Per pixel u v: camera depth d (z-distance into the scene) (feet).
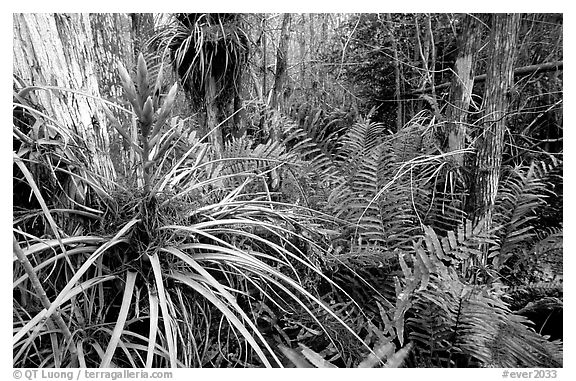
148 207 3.03
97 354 2.97
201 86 5.81
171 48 5.90
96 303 3.14
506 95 4.73
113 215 3.17
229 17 5.84
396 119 10.44
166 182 3.29
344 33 11.59
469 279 4.43
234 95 6.30
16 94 2.70
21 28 3.00
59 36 3.20
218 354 3.51
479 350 3.57
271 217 4.17
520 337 3.48
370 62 10.44
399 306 3.47
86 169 3.11
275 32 10.76
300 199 5.28
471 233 4.11
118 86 3.76
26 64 3.05
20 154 2.80
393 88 10.42
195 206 3.59
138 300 2.90
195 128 5.94
